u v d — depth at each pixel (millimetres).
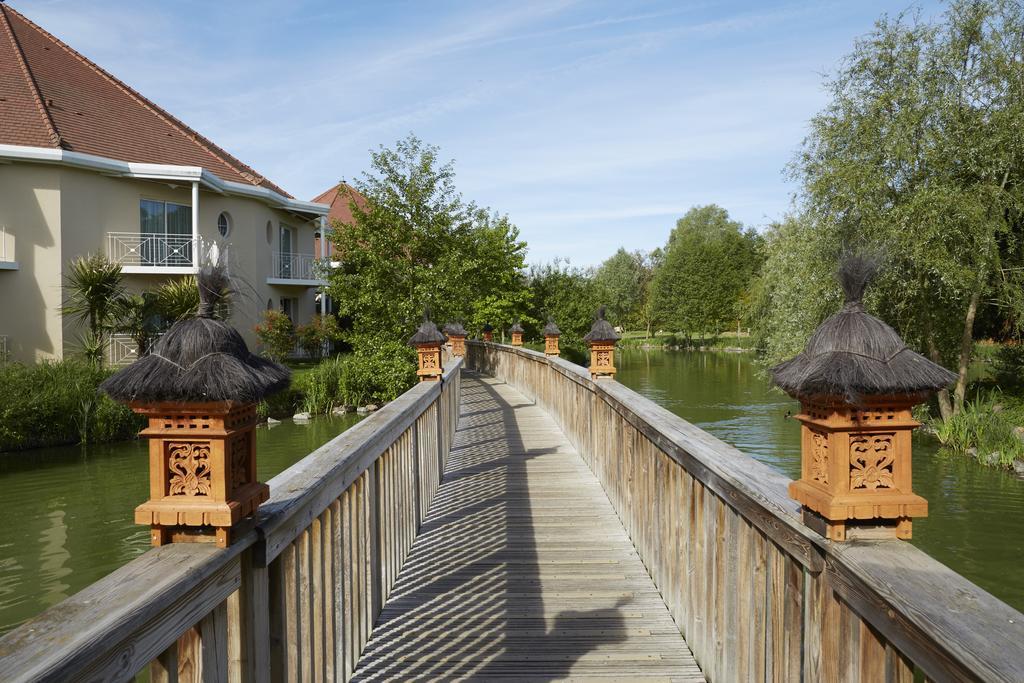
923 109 13203
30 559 6871
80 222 16766
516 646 3018
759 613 2082
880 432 1496
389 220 16000
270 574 1821
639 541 4215
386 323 16656
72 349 16406
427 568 4051
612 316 55438
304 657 2072
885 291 13742
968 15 13078
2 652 944
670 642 3047
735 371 29688
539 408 11945
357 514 2904
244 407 1483
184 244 18203
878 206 13445
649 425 3676
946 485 10172
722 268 50688
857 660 1440
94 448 12633
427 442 5418
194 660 1387
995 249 12727
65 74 20125
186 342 1460
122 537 7562
